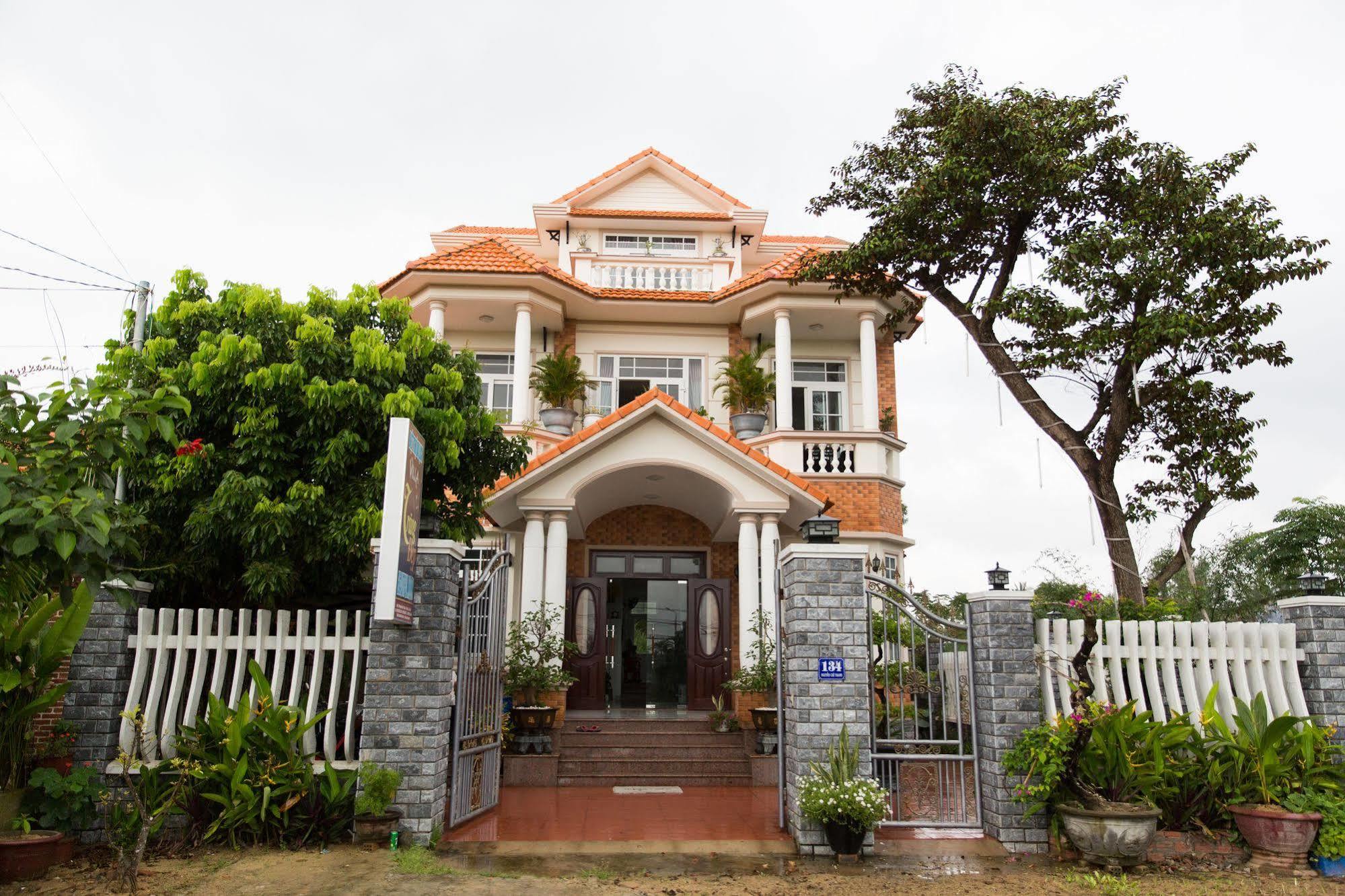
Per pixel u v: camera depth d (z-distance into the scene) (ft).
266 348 31.09
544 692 40.86
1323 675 27.35
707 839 26.61
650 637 53.88
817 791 24.47
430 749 24.94
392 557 23.39
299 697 28.43
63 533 18.98
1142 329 37.42
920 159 44.47
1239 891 22.09
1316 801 24.11
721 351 61.26
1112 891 21.95
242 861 22.72
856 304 56.54
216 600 32.55
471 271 54.19
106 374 29.94
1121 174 41.42
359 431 31.24
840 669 26.35
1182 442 42.57
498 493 42.42
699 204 67.82
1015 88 42.52
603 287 61.26
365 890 20.75
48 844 21.38
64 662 25.23
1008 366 43.45
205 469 29.22
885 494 55.72
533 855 24.59
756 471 44.45
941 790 27.02
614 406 59.93
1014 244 43.75
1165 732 24.95
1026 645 26.40
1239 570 61.46
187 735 24.73
